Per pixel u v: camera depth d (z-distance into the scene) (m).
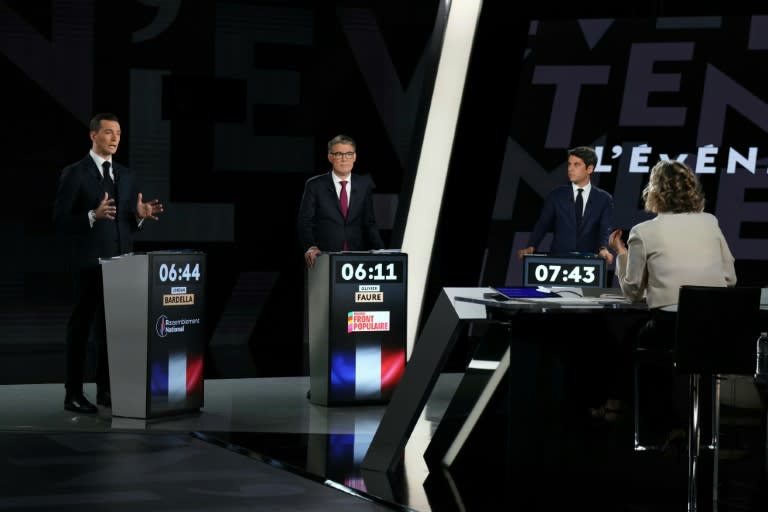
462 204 9.83
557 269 6.69
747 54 9.31
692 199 4.54
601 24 9.62
